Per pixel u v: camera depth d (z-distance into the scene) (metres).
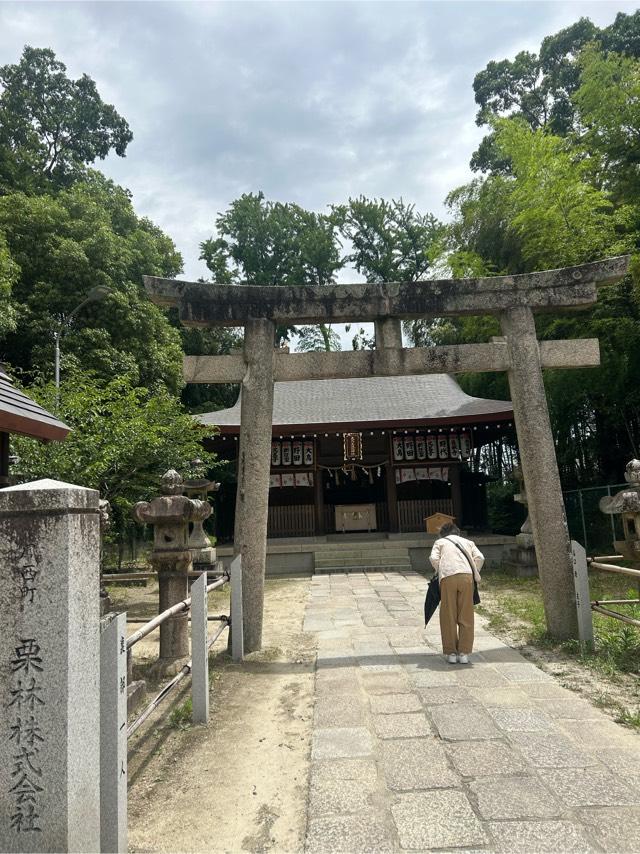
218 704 4.86
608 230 13.07
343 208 33.59
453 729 4.07
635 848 2.62
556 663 5.68
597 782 3.24
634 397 14.66
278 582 13.61
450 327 23.78
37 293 18.23
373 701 4.74
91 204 21.12
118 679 2.54
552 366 7.01
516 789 3.18
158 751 3.96
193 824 3.03
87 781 2.18
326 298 6.90
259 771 3.62
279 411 17.98
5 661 2.12
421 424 16.12
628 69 14.27
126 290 20.22
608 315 13.05
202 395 27.62
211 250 32.94
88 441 9.78
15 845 2.04
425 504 17.34
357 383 20.42
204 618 4.61
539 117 29.28
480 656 6.06
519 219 13.91
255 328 6.86
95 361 17.97
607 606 8.09
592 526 15.03
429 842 2.72
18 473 9.32
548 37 28.75
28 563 2.17
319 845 2.73
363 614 8.91
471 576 5.90
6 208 18.73
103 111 27.98
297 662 6.15
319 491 17.53
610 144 13.34
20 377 18.41
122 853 2.48
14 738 2.09
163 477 6.21
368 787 3.28
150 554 5.94
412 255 33.72
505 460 25.66
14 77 26.27
